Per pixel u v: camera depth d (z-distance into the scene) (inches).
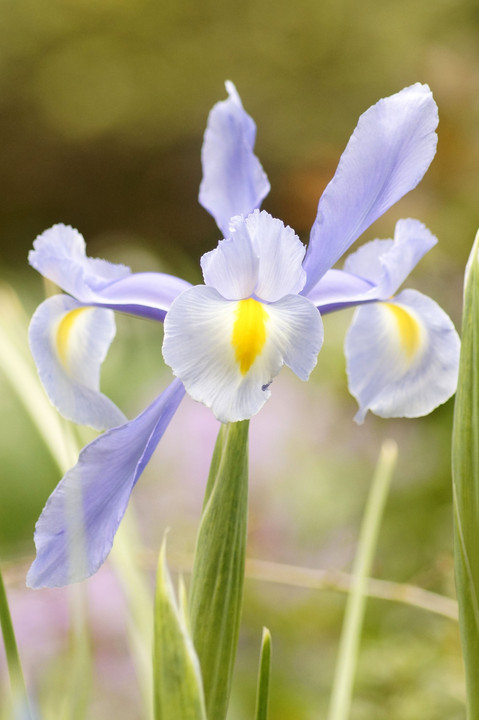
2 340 25.9
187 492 47.4
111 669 34.4
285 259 21.6
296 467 49.8
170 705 21.2
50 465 56.9
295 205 90.7
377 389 23.9
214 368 21.1
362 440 53.9
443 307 59.2
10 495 55.7
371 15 148.9
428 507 50.4
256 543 44.4
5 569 31.3
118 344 73.9
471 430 22.0
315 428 52.8
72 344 23.5
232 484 21.9
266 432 50.7
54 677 25.5
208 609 22.0
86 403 23.5
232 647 22.0
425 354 23.6
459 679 33.3
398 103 21.9
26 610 32.6
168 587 21.1
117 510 21.8
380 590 29.2
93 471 21.6
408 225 23.2
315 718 36.6
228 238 21.5
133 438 21.9
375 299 22.9
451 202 63.1
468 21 142.0
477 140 63.7
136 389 69.4
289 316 21.3
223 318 21.3
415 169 22.1
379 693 34.1
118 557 24.4
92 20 151.2
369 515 24.9
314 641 40.9
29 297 91.9
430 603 28.9
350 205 22.0
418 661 34.4
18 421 57.5
